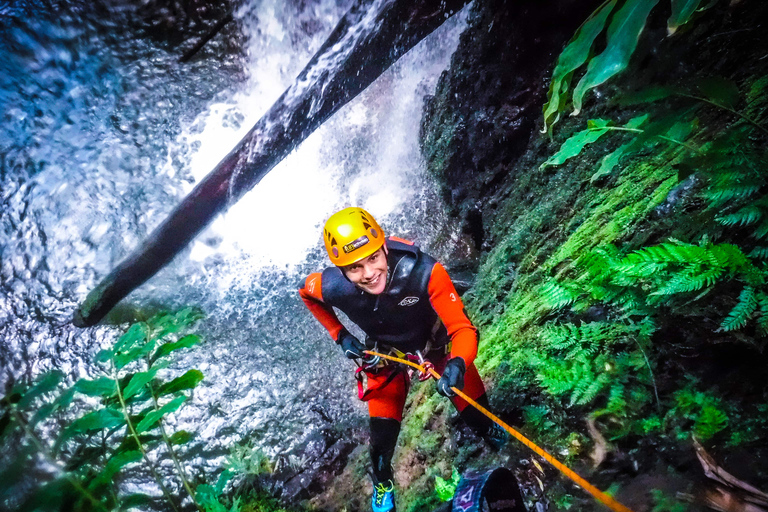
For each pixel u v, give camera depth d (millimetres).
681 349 2672
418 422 4062
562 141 5105
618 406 2682
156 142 9172
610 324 3023
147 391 2520
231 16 10719
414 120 7430
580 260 3627
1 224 7969
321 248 7012
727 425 2322
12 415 2293
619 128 2861
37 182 8438
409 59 7793
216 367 5887
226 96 10000
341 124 7801
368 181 7418
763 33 3771
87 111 9555
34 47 10391
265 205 7520
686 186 3369
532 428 3051
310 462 4723
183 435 2541
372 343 2979
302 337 6059
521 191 5406
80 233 7828
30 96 9797
